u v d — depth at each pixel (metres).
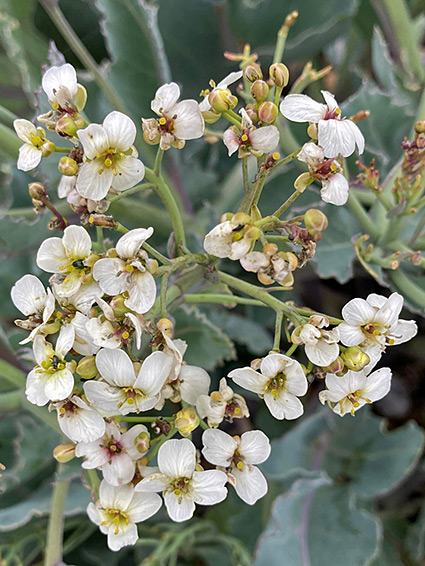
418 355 0.19
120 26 0.15
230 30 0.18
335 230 0.15
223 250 0.08
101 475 0.13
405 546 0.18
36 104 0.13
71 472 0.13
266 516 0.17
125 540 0.09
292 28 0.17
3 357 0.14
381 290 0.19
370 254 0.13
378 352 0.09
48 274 0.16
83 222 0.09
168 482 0.09
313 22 0.17
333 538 0.16
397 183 0.12
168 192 0.10
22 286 0.09
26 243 0.15
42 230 0.15
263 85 0.08
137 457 0.09
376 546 0.15
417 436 0.17
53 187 0.15
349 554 0.15
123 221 0.16
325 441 0.18
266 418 0.18
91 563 0.18
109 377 0.08
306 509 0.16
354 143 0.08
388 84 0.18
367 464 0.18
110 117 0.08
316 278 0.19
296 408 0.09
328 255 0.14
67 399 0.09
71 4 0.18
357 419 0.18
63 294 0.09
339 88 0.21
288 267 0.08
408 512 0.19
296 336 0.09
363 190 0.16
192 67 0.19
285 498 0.16
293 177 0.15
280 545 0.15
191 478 0.09
